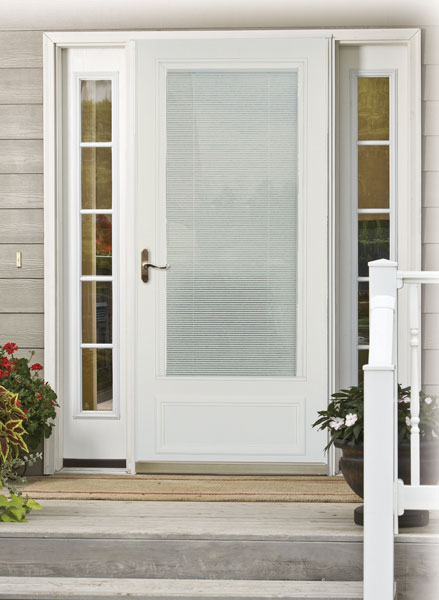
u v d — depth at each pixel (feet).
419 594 12.69
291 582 12.87
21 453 17.29
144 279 17.51
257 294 17.48
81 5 17.57
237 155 17.49
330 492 15.74
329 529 13.21
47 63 17.56
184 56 17.44
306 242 17.34
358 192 17.60
